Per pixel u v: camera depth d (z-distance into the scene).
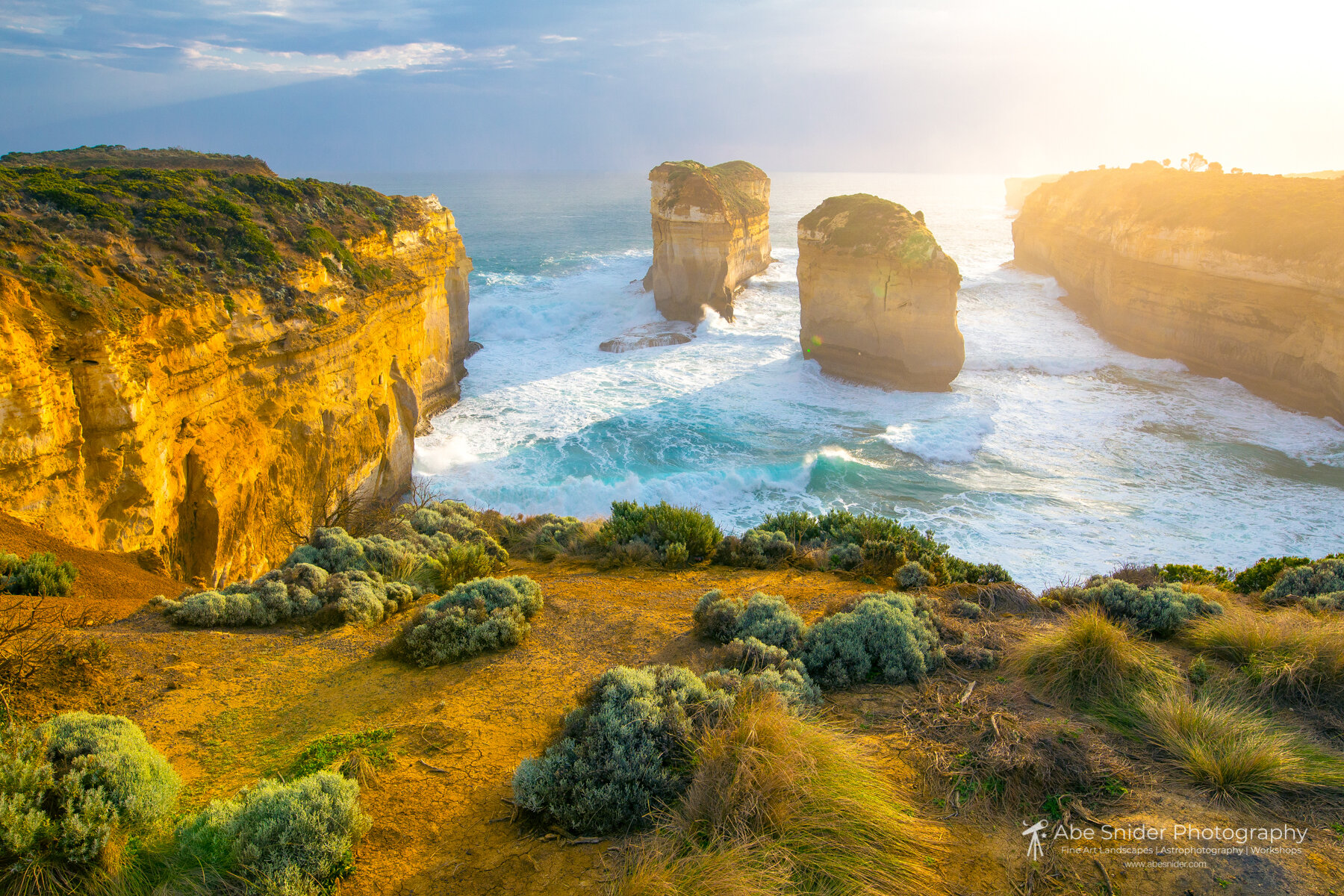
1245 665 5.70
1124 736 4.72
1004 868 3.55
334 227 24.73
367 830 3.99
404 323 27.00
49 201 16.19
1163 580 10.86
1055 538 22.33
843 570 11.77
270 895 3.36
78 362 13.20
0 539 10.65
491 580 8.20
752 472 27.66
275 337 18.39
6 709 5.21
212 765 4.88
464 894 3.55
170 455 15.23
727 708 4.82
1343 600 8.38
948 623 7.03
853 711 5.36
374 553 10.84
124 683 6.12
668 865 3.59
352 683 6.29
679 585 10.65
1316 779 4.09
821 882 3.48
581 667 6.55
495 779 4.61
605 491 26.61
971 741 4.70
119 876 3.55
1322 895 3.20
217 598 8.07
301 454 19.33
